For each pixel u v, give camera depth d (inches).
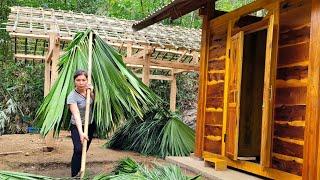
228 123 210.5
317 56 156.6
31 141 335.0
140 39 344.2
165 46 346.0
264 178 188.9
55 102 184.2
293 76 172.1
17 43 385.4
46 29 301.3
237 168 205.6
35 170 235.3
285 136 174.1
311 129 156.3
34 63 513.0
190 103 539.8
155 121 305.6
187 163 228.4
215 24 232.4
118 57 201.9
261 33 252.1
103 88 184.4
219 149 220.5
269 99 177.9
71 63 190.9
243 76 248.5
